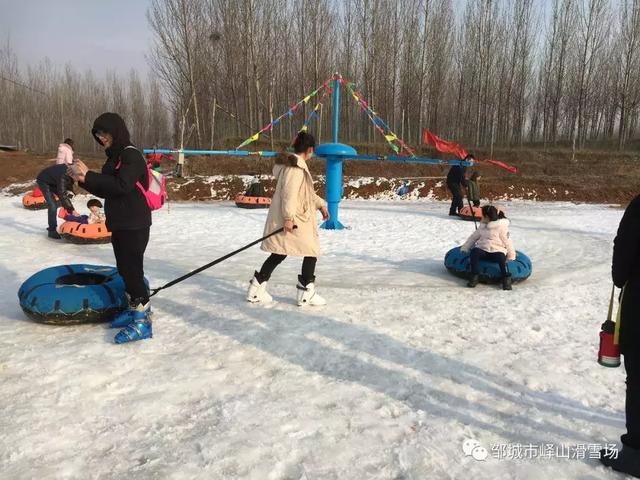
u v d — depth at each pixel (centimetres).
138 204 383
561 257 849
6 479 225
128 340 389
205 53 2878
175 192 1991
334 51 3012
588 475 238
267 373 342
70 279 472
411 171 2388
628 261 233
